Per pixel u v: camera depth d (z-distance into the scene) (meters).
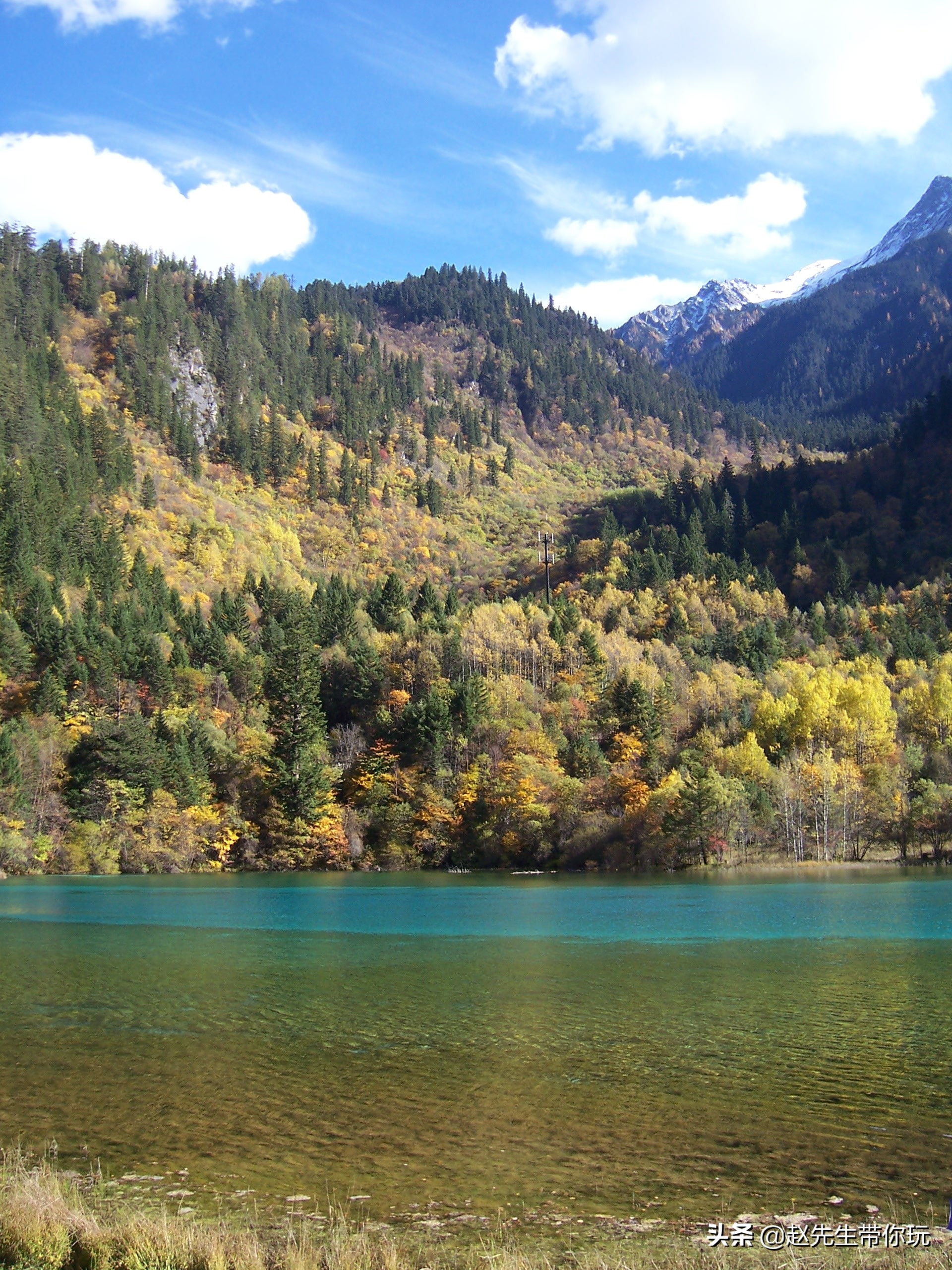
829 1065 37.03
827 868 130.38
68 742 145.75
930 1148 28.75
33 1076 36.16
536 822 141.12
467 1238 23.23
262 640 193.88
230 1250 21.53
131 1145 29.39
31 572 187.38
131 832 138.62
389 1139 29.84
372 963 60.69
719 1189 26.05
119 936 73.69
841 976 54.69
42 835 135.38
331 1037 41.69
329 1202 25.42
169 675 163.38
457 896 104.25
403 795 150.00
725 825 133.38
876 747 151.25
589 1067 37.03
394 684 176.25
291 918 85.50
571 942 68.94
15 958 63.25
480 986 52.78
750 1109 32.22
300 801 144.75
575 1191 26.02
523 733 155.38
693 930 74.31
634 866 136.25
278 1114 32.06
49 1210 23.03
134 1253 21.38
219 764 151.62
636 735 156.62
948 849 137.25
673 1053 38.94
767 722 159.62
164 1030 43.03
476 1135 30.14
